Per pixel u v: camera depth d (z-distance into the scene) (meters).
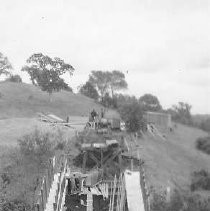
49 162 29.39
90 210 29.19
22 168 31.16
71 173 32.91
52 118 63.00
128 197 28.02
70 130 49.34
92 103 88.50
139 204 27.39
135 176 30.81
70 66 81.19
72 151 40.00
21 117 65.81
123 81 98.44
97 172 36.38
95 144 40.84
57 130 48.75
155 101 98.06
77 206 29.55
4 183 28.42
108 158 40.19
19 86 91.88
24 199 26.11
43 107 75.81
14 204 25.56
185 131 82.44
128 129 59.28
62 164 31.41
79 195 30.36
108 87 97.56
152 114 79.00
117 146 41.16
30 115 68.44
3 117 64.38
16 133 47.78
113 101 89.25
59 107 78.31
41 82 80.00
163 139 69.25
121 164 39.50
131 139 55.91
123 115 59.91
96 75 98.19
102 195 31.31
